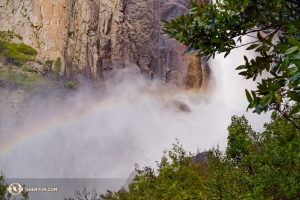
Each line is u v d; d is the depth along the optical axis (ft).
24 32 311.88
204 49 21.61
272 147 51.03
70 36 328.29
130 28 363.56
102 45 342.44
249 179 48.96
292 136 17.67
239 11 20.71
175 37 22.07
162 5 376.48
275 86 17.03
